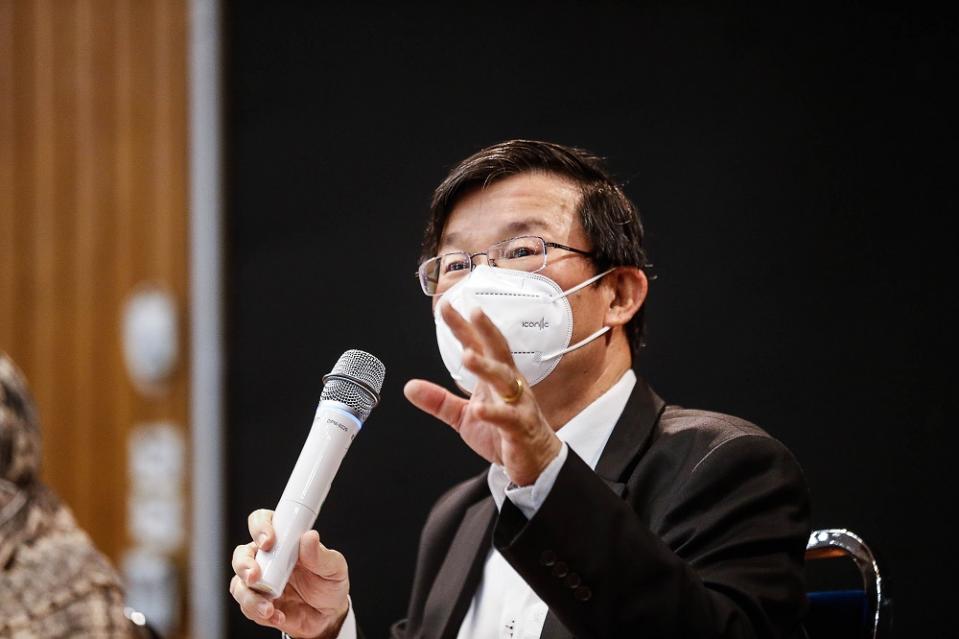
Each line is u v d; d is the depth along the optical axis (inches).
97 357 337.1
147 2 336.2
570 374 140.9
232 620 316.8
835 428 251.0
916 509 243.4
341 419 117.3
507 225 139.9
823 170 256.5
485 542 146.9
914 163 248.8
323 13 307.0
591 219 142.5
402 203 297.3
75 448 336.5
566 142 280.4
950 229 244.8
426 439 288.2
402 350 296.2
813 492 250.7
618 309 145.6
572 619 107.7
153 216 333.4
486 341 102.3
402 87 298.2
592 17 280.1
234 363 314.2
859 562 144.1
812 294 255.3
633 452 139.3
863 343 250.4
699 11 270.1
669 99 271.3
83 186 340.2
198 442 322.0
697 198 266.4
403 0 298.8
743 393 258.5
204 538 320.8
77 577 174.6
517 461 105.7
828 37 258.1
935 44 248.5
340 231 303.1
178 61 332.8
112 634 171.5
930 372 244.4
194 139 326.6
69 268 340.2
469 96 291.6
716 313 262.4
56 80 342.6
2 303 343.3
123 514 331.6
